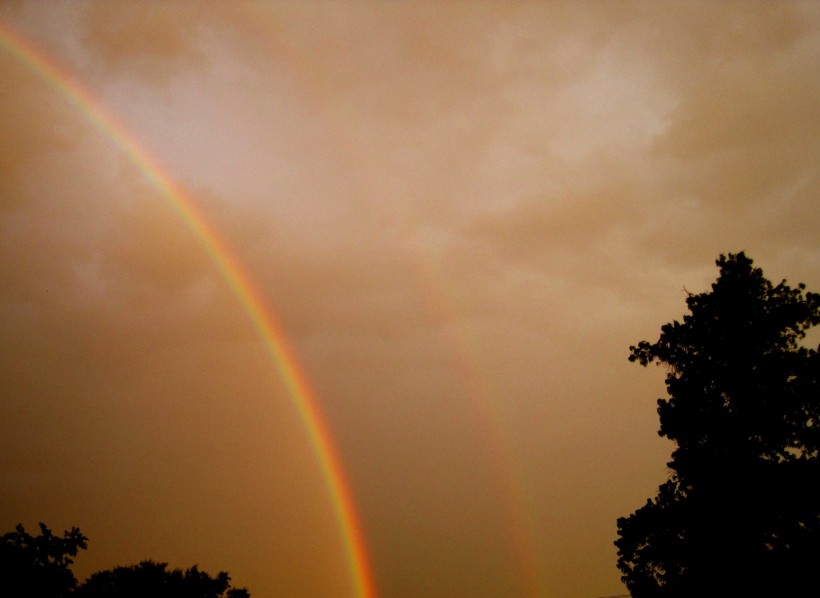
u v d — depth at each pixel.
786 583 18.77
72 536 21.72
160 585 21.70
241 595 23.36
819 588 18.47
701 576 20.47
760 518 20.08
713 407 21.44
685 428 21.72
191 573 22.78
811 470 19.58
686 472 21.58
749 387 21.14
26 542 21.19
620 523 22.73
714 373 21.89
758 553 19.89
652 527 21.94
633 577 22.20
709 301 22.73
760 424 20.73
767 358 21.45
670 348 22.95
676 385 22.36
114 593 21.17
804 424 20.72
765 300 22.39
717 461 20.80
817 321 21.70
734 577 19.81
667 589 21.22
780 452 20.84
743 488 20.23
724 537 20.41
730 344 21.83
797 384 20.80
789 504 19.77
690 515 21.08
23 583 20.38
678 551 21.27
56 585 20.91
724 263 23.25
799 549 19.09
